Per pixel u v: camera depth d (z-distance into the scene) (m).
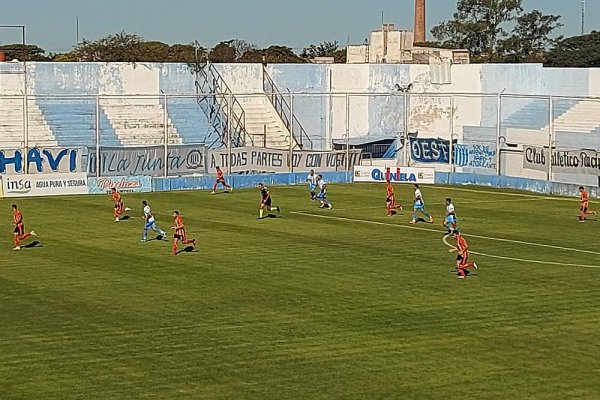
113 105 87.00
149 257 43.72
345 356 28.05
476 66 92.75
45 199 65.62
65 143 82.19
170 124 88.19
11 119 82.62
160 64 89.62
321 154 79.06
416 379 25.92
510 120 91.00
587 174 70.38
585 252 45.75
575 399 24.33
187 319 32.31
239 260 43.03
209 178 73.00
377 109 94.81
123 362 27.39
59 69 85.38
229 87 92.69
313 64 95.38
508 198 68.06
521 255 44.88
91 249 45.78
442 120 93.88
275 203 64.31
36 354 28.16
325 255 44.44
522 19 158.12
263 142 88.88
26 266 41.47
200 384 25.45
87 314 32.94
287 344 29.25
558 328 31.25
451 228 50.41
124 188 70.06
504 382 25.66
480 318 32.53
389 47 106.25
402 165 86.31
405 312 33.34
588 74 88.56
